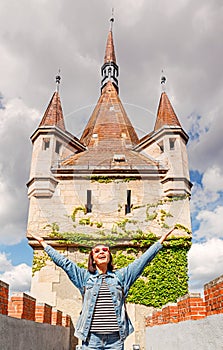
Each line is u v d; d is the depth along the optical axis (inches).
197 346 175.6
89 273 86.3
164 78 481.1
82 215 405.4
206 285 168.4
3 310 162.7
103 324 79.9
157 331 299.3
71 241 455.2
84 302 82.9
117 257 471.2
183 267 500.1
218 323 145.0
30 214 510.6
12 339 172.9
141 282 492.7
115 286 82.7
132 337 464.8
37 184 258.1
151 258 87.6
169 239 504.4
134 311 478.6
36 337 232.1
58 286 494.3
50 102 487.5
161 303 484.4
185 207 517.0
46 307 281.9
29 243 501.0
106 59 868.0
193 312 189.9
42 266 501.4
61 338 359.9
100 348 79.4
